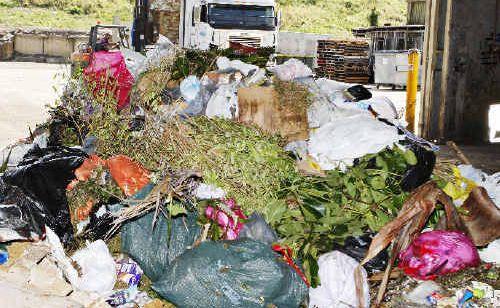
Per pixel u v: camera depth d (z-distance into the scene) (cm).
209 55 680
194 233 472
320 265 444
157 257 461
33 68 2438
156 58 641
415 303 450
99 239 475
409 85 1159
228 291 415
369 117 579
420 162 543
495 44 1145
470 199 544
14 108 1296
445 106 1115
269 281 417
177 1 1880
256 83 603
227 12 1795
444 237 487
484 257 512
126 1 4184
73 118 587
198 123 551
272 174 512
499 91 1160
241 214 485
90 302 416
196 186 496
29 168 485
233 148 517
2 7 3888
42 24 3659
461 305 444
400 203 504
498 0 1135
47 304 407
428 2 1104
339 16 4053
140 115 570
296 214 489
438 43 1113
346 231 476
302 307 437
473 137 1146
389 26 2878
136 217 475
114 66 622
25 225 470
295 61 631
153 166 519
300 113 579
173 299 418
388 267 459
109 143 542
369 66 2672
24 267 437
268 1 1814
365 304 435
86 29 3528
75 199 489
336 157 541
